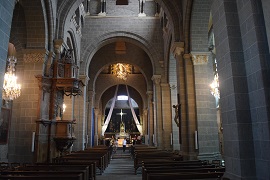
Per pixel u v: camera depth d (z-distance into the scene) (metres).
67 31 14.23
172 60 18.06
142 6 20.17
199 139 10.93
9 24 6.07
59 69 11.48
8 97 10.22
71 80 11.14
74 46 17.06
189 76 11.65
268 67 5.21
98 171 12.69
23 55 10.93
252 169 5.38
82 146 17.28
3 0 5.79
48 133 10.68
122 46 24.86
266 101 5.06
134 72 30.47
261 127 5.21
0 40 5.66
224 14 6.21
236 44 6.00
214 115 11.32
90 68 24.81
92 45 19.45
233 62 5.89
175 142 17.22
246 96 5.73
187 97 11.49
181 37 12.23
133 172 12.48
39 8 10.62
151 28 20.00
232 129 5.80
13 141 10.52
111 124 42.72
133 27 19.94
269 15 5.15
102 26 19.78
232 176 5.74
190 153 11.02
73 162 8.63
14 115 10.81
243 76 5.83
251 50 5.58
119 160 19.28
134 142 32.53
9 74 10.30
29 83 10.67
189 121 11.29
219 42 6.57
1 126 13.88
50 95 11.12
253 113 5.52
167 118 18.55
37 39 10.95
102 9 20.03
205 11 11.43
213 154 10.93
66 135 11.08
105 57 24.84
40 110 10.25
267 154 4.99
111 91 36.91
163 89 19.03
